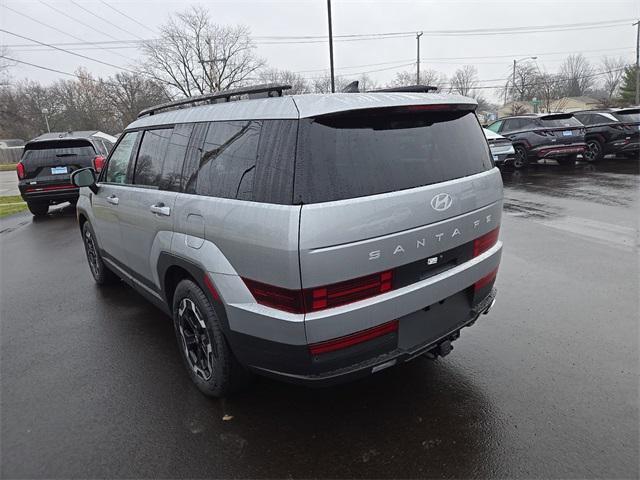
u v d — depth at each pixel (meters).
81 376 3.30
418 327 2.56
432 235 2.46
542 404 2.76
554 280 4.77
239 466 2.37
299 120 2.20
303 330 2.16
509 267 5.22
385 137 2.38
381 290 2.31
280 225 2.12
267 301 2.29
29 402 2.99
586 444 2.42
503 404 2.78
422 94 2.65
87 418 2.80
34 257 6.81
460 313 2.85
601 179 11.03
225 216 2.45
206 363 2.91
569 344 3.45
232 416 2.78
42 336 3.99
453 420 2.66
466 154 2.81
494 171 3.04
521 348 3.43
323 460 2.39
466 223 2.70
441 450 2.42
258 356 2.43
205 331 2.82
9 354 3.67
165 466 2.39
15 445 2.58
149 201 3.28
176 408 2.88
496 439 2.49
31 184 9.94
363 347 2.32
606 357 3.25
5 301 4.91
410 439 2.52
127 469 2.38
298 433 2.60
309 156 2.15
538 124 13.35
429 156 2.55
